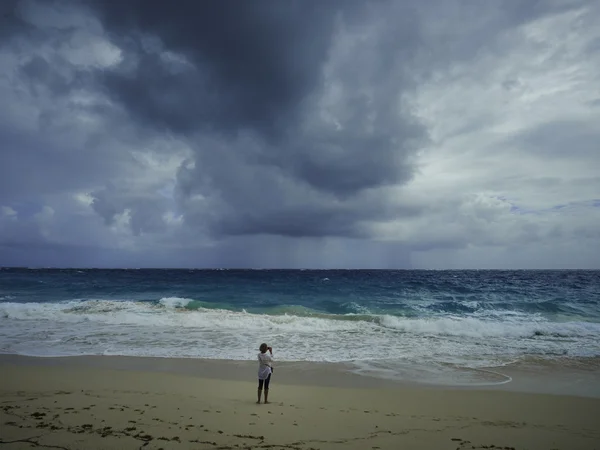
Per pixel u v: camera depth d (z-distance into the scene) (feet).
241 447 17.84
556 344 48.62
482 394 29.71
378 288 123.65
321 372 35.68
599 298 93.81
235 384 31.07
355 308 81.46
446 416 24.41
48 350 42.88
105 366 36.47
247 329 56.03
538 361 40.63
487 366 38.52
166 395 27.22
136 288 121.29
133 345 45.47
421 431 21.36
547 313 74.43
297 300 93.35
